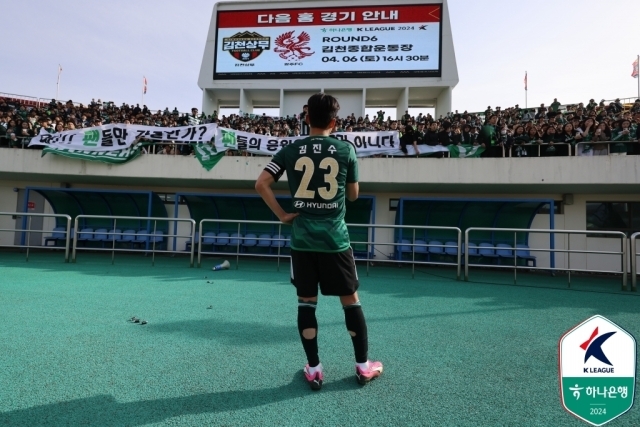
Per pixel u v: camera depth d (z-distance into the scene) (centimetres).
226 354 295
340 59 1817
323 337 347
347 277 230
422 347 325
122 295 518
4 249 1273
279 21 1862
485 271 1015
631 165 910
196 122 1566
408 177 1030
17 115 1323
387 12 1800
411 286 673
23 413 199
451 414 208
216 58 1884
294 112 1869
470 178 1000
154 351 299
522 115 1630
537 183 962
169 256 1177
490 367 280
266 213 1246
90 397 219
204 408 208
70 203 1277
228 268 855
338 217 231
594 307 507
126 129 1110
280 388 236
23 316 395
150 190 1292
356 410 210
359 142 1087
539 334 370
